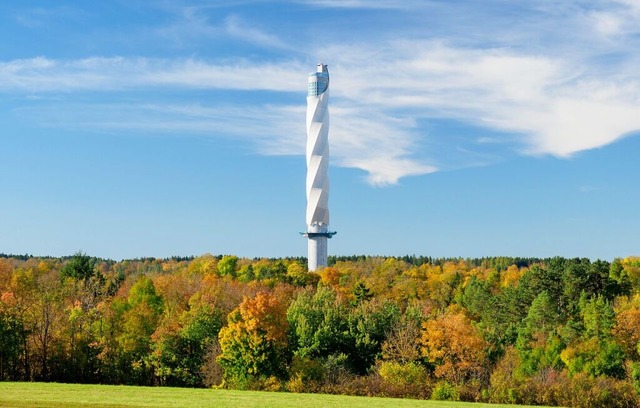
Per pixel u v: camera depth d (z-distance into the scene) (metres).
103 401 54.00
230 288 116.19
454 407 59.44
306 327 84.94
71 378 82.62
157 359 81.38
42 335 85.62
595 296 112.31
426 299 141.50
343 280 164.88
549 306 99.94
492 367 80.81
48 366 82.81
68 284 117.06
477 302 125.38
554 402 67.94
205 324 85.12
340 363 80.06
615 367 76.12
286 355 83.50
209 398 59.88
